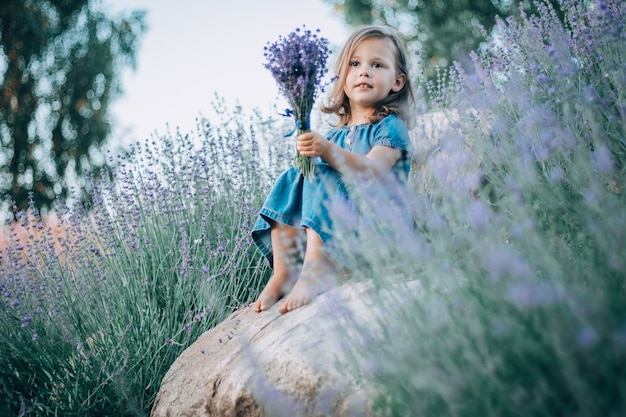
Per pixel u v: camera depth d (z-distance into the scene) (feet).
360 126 9.02
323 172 8.13
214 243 10.09
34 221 9.76
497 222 5.51
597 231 4.64
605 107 6.85
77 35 36.68
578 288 4.17
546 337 3.97
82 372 8.18
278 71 7.78
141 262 9.19
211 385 6.83
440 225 5.21
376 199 5.91
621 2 7.82
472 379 4.27
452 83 9.39
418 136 7.66
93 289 9.04
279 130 11.60
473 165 7.05
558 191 5.91
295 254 8.35
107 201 10.08
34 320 8.71
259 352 6.54
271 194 8.61
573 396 3.98
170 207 10.15
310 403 5.71
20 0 35.35
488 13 36.06
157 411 7.39
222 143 11.00
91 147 34.78
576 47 8.36
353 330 5.71
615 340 3.80
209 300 8.84
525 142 6.92
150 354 8.38
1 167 33.55
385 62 9.10
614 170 5.91
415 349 4.75
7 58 35.37
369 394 5.21
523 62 8.74
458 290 4.70
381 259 5.82
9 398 8.05
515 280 4.25
